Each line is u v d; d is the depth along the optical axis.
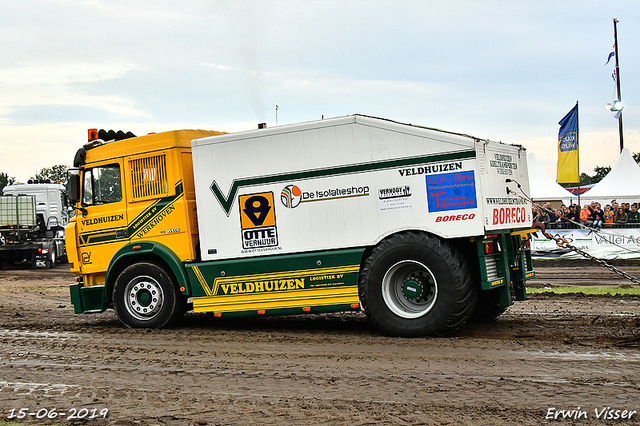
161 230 9.04
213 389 5.68
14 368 6.73
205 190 8.65
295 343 7.66
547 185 25.09
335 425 4.61
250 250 8.45
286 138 8.22
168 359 6.98
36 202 25.70
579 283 14.01
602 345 6.96
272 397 5.36
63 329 9.27
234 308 8.54
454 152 7.41
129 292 9.23
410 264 7.66
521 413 4.77
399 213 7.70
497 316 8.62
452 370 6.07
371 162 7.81
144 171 9.20
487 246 7.49
